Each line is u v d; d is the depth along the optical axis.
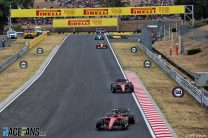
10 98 149.12
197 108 130.00
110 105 134.38
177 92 147.88
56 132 100.25
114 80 187.25
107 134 97.69
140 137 95.44
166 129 103.44
